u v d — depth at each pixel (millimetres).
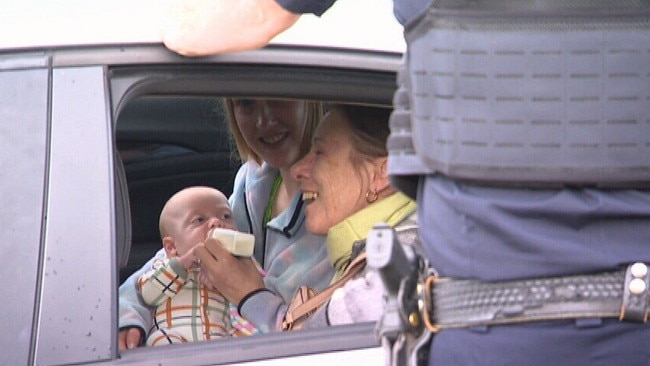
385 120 6094
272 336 5293
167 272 6316
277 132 6422
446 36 4219
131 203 7895
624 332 4176
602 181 4148
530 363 4199
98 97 5195
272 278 6496
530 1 4152
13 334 4883
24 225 4984
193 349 5145
